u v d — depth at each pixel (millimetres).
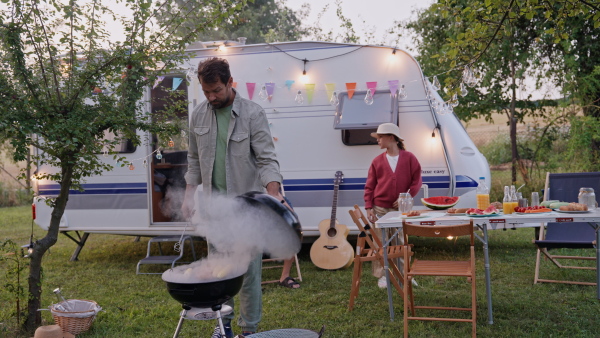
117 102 4156
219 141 3135
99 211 6656
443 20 10992
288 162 6383
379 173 5078
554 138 10664
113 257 7168
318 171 6316
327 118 6305
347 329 4039
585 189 4535
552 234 5203
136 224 6566
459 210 4398
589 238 5055
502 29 4652
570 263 5906
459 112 10812
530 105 10562
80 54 4020
